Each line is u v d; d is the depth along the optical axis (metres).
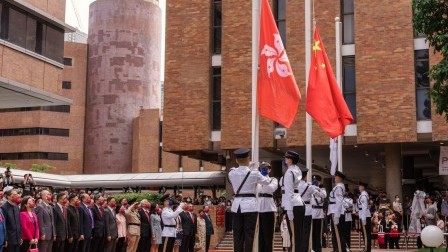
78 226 17.08
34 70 29.16
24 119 70.12
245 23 33.69
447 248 17.52
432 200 29.44
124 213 19.53
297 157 12.45
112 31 70.25
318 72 17.39
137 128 68.38
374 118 30.98
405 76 30.67
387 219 26.34
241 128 32.94
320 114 17.12
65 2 31.84
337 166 23.64
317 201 15.50
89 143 70.12
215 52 35.09
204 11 34.78
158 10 74.19
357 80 31.50
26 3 28.23
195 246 23.05
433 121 29.98
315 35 17.75
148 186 49.81
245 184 10.33
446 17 18.39
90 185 51.34
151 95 71.75
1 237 13.98
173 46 35.09
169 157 65.94
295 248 12.95
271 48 12.87
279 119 12.72
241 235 10.36
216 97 34.69
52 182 49.50
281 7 34.31
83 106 71.25
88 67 71.69
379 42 31.36
